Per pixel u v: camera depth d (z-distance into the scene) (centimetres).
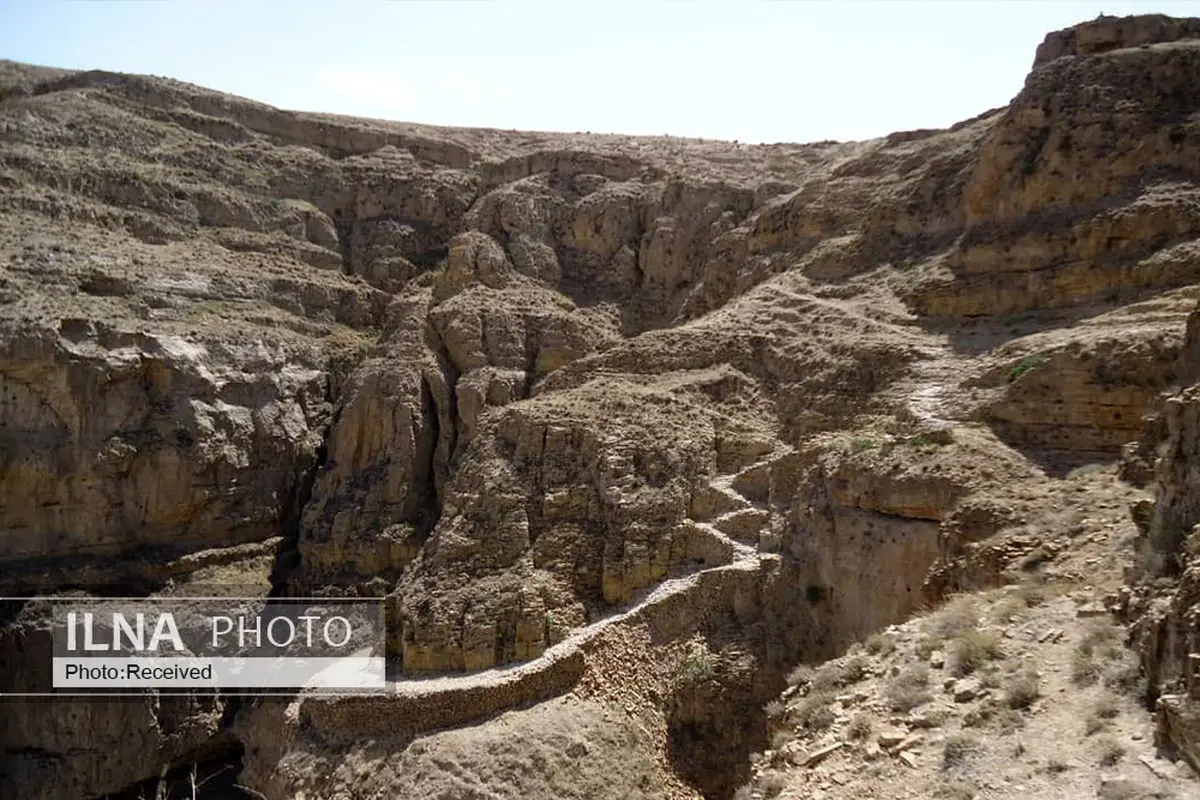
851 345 3678
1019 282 3497
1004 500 2445
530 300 5134
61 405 4059
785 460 3312
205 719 3984
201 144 5878
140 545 4194
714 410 3812
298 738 3238
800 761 1828
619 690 3005
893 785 1605
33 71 6300
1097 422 2708
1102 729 1510
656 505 3403
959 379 3200
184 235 5272
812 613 2886
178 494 4234
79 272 4475
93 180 5119
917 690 1839
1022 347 3108
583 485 3534
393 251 5781
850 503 2861
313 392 4906
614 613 3247
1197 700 1359
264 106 6328
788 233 4884
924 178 4322
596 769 2762
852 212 4644
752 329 4197
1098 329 3017
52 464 4006
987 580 2238
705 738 2911
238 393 4531
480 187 6134
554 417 3738
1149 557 1756
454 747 2842
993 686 1739
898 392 3334
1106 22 3975
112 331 4228
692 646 3045
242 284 5044
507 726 2897
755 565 3086
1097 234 3344
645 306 5388
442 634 3262
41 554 4009
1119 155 3478
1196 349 2228
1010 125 3778
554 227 5703
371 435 4584
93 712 3831
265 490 4547
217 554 4334
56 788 3750
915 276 3947
